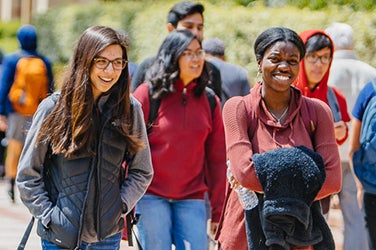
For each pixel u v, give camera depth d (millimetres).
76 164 7305
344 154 11391
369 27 17703
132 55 25422
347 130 11250
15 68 18234
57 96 7395
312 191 6957
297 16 19391
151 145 9414
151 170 7934
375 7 18734
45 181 7488
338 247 13898
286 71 7293
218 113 9680
